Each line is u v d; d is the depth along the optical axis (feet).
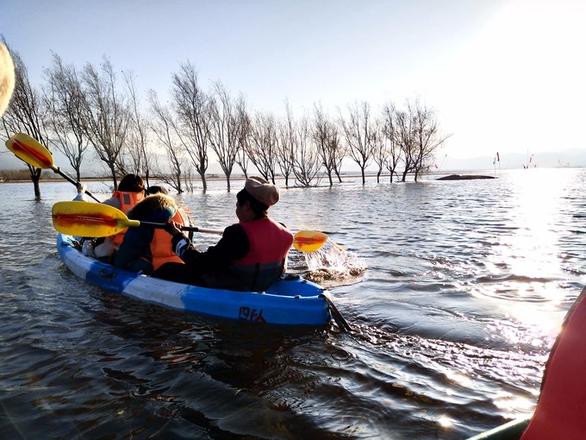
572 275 17.85
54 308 14.90
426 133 124.77
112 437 7.84
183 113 94.53
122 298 15.90
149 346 11.82
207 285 15.14
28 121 79.30
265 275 14.37
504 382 9.52
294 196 76.33
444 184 111.04
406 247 24.80
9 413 8.59
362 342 11.91
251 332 12.73
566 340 3.10
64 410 8.69
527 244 24.71
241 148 102.06
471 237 27.71
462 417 8.25
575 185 90.02
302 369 10.39
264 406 8.79
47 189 124.36
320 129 116.06
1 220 41.91
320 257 22.02
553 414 3.12
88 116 84.84
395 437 7.68
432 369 10.19
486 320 13.16
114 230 15.64
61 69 81.46
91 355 11.26
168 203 16.85
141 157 93.91
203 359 11.01
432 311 14.06
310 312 13.09
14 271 19.99
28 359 11.01
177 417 8.43
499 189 82.17
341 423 8.14
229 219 43.19
